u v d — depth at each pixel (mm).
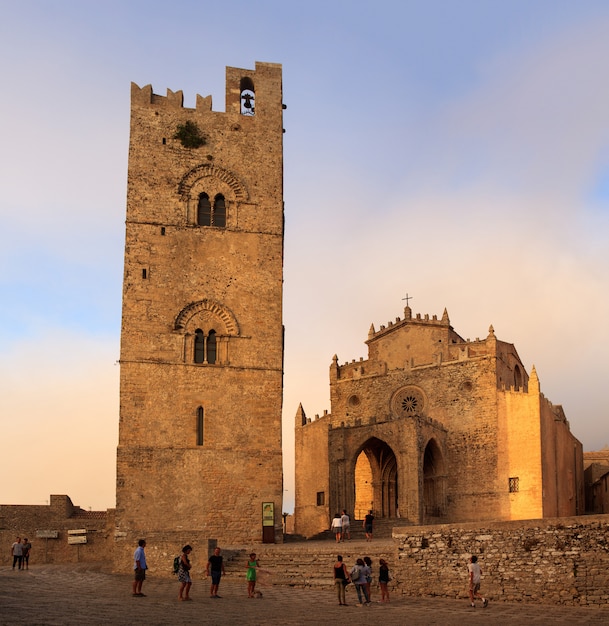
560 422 81000
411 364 79188
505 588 35594
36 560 61094
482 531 36781
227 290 57438
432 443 73000
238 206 59125
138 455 53219
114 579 45344
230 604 34156
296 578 41906
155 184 58156
